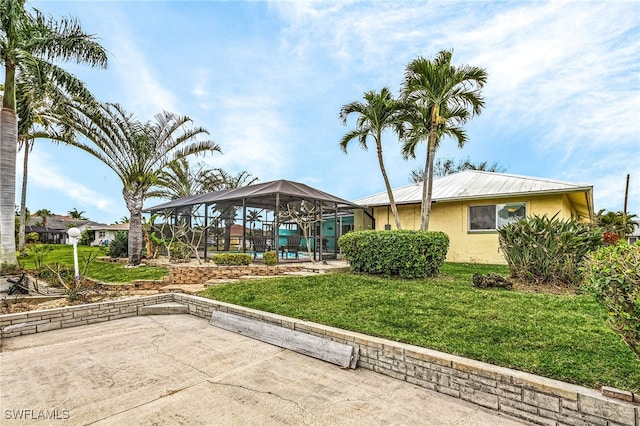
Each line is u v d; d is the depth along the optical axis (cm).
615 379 294
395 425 287
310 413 306
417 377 367
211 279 904
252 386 361
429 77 975
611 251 291
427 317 482
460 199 1255
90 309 629
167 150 1334
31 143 1659
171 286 836
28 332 554
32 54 946
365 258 818
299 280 745
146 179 1284
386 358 395
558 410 283
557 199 1112
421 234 778
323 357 437
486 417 302
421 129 1117
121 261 1436
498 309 502
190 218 1504
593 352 349
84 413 304
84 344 502
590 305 513
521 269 696
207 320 647
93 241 4150
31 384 363
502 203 1211
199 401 327
